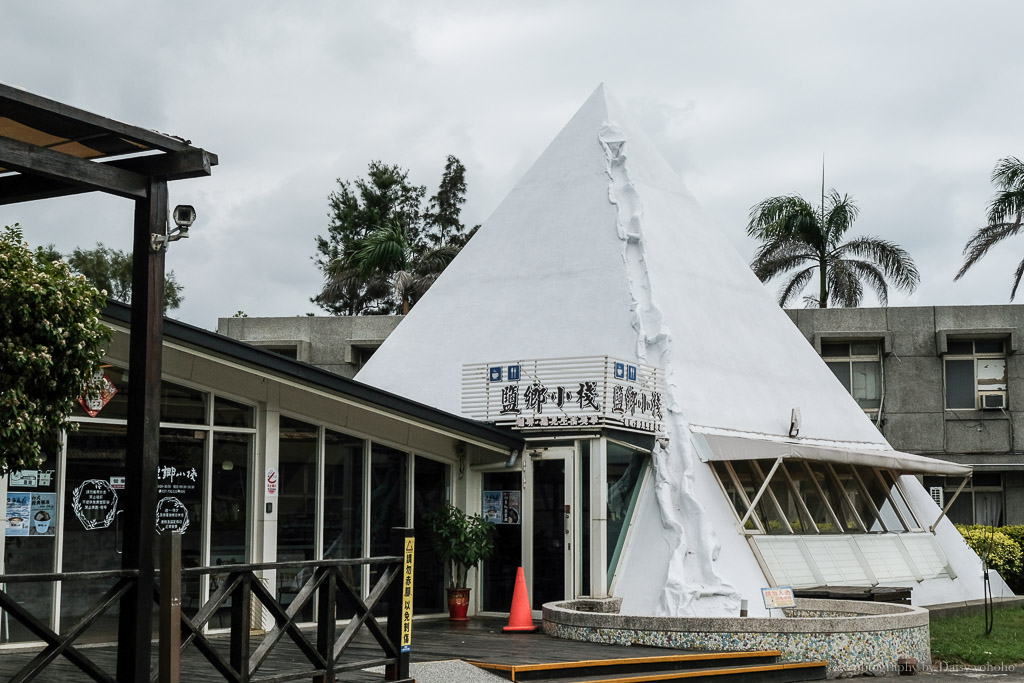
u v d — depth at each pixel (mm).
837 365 33250
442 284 22938
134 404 8055
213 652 8320
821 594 18047
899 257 36438
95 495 13492
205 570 8289
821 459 18391
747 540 18500
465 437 17438
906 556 21594
